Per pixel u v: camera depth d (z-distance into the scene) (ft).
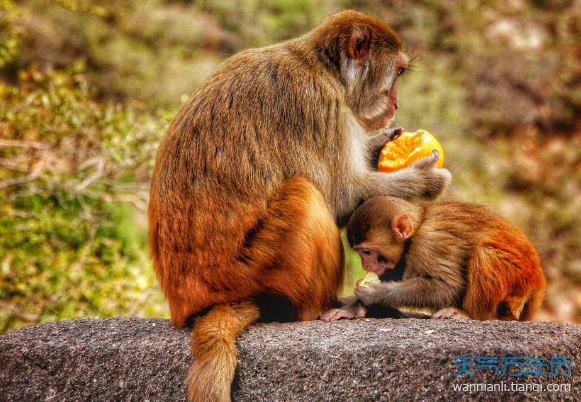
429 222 22.59
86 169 50.44
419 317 23.97
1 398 19.22
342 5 103.55
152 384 18.75
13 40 46.52
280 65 22.93
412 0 107.96
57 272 41.45
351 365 17.69
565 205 91.56
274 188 21.09
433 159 25.12
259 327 20.18
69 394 19.03
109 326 21.24
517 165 94.94
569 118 102.37
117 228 60.29
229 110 21.59
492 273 21.47
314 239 20.58
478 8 110.42
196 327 19.33
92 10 49.93
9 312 40.14
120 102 84.12
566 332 18.57
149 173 49.26
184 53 91.86
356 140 23.62
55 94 41.47
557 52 108.06
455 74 102.63
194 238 20.56
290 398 18.02
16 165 43.32
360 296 22.36
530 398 16.90
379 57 25.22
